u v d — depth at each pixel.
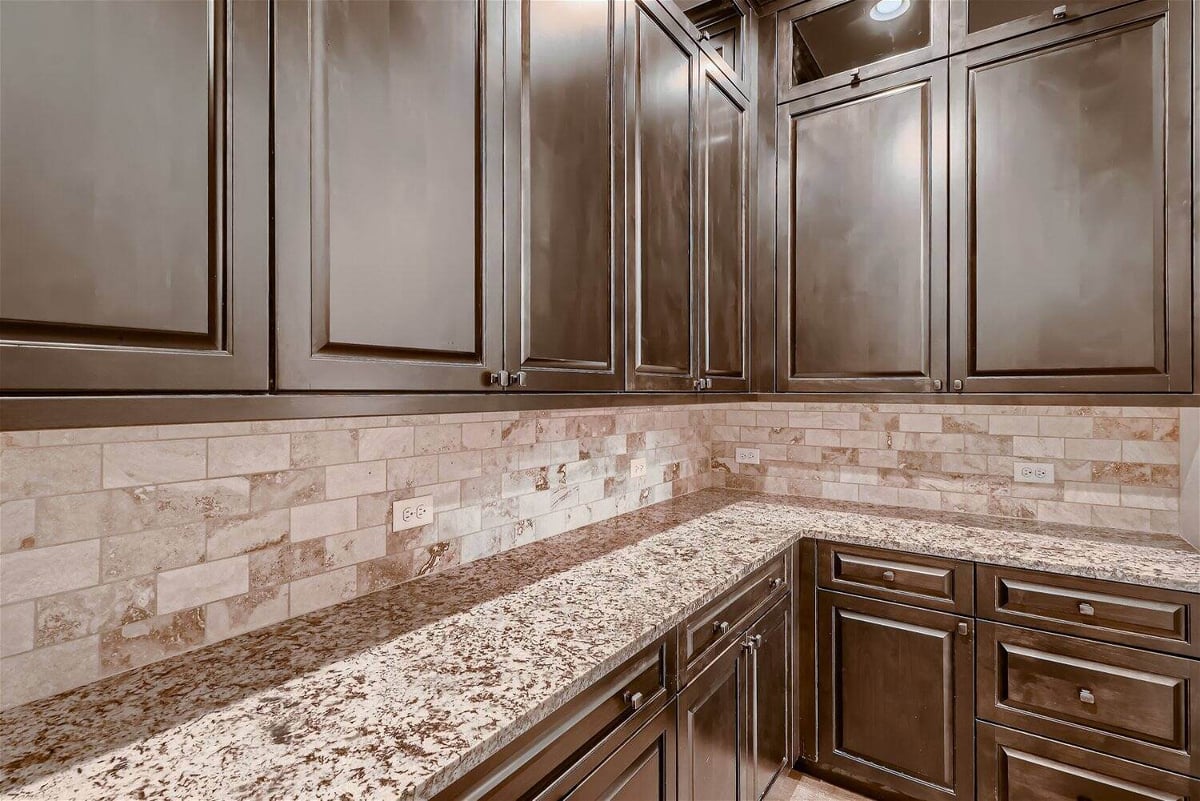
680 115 1.81
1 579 0.89
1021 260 1.84
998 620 1.77
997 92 1.88
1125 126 1.70
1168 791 1.54
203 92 0.73
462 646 1.12
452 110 1.08
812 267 2.21
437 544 1.54
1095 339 1.73
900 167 2.04
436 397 1.05
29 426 0.60
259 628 1.19
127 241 0.67
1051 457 2.13
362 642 1.13
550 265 1.29
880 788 2.03
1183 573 1.57
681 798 1.35
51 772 0.75
